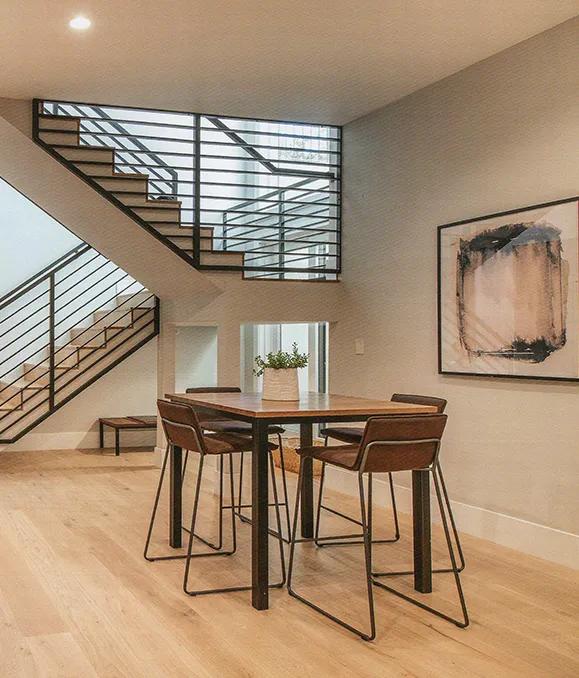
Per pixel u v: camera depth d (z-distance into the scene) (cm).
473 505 514
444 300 540
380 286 621
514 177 483
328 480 666
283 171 665
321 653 315
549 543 452
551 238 450
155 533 500
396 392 601
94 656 311
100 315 891
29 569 423
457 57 503
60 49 486
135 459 802
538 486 463
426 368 566
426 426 358
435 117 554
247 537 494
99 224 655
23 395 802
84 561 438
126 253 686
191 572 421
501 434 492
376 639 330
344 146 674
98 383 877
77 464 766
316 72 532
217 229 960
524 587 402
